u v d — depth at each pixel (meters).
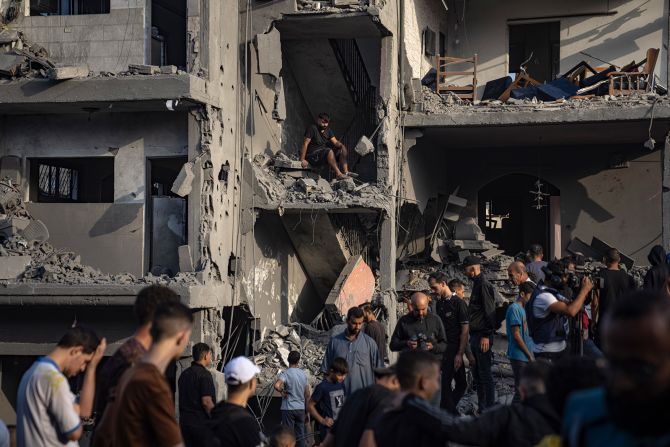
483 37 23.67
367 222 19.23
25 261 15.49
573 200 23.17
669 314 2.96
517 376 11.83
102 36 16.36
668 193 18.83
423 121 19.44
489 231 25.36
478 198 25.39
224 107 16.41
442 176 23.45
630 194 22.84
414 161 20.66
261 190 16.92
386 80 18.31
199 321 15.48
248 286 16.98
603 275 12.23
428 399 5.86
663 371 2.92
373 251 19.48
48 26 16.45
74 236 16.38
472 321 13.51
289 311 18.86
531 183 24.91
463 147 23.59
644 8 22.62
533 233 24.95
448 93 20.23
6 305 15.27
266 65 17.09
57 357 6.62
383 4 17.61
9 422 15.82
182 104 15.61
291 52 19.03
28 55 15.88
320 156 18.05
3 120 16.81
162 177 20.05
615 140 22.28
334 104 19.92
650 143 18.69
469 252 21.53
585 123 19.27
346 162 18.52
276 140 18.77
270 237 18.05
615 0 22.83
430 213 22.78
